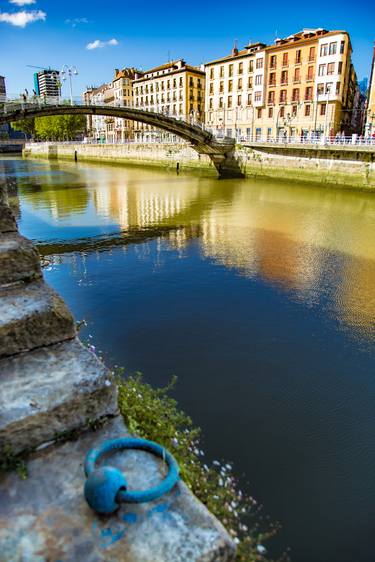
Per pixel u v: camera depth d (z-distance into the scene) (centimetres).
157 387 692
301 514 443
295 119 6012
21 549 172
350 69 6150
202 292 1155
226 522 304
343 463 526
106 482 183
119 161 7106
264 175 4444
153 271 1357
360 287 1202
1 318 258
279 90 6153
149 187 3778
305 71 5775
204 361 779
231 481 479
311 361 788
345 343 865
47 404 224
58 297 291
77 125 10088
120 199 3022
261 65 6244
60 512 189
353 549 403
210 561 175
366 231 1967
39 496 197
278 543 404
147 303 1073
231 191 3509
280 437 571
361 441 569
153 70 8856
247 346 841
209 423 598
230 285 1213
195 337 878
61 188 3678
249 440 563
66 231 1989
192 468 344
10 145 12025
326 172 3788
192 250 1620
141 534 182
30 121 11362
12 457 212
